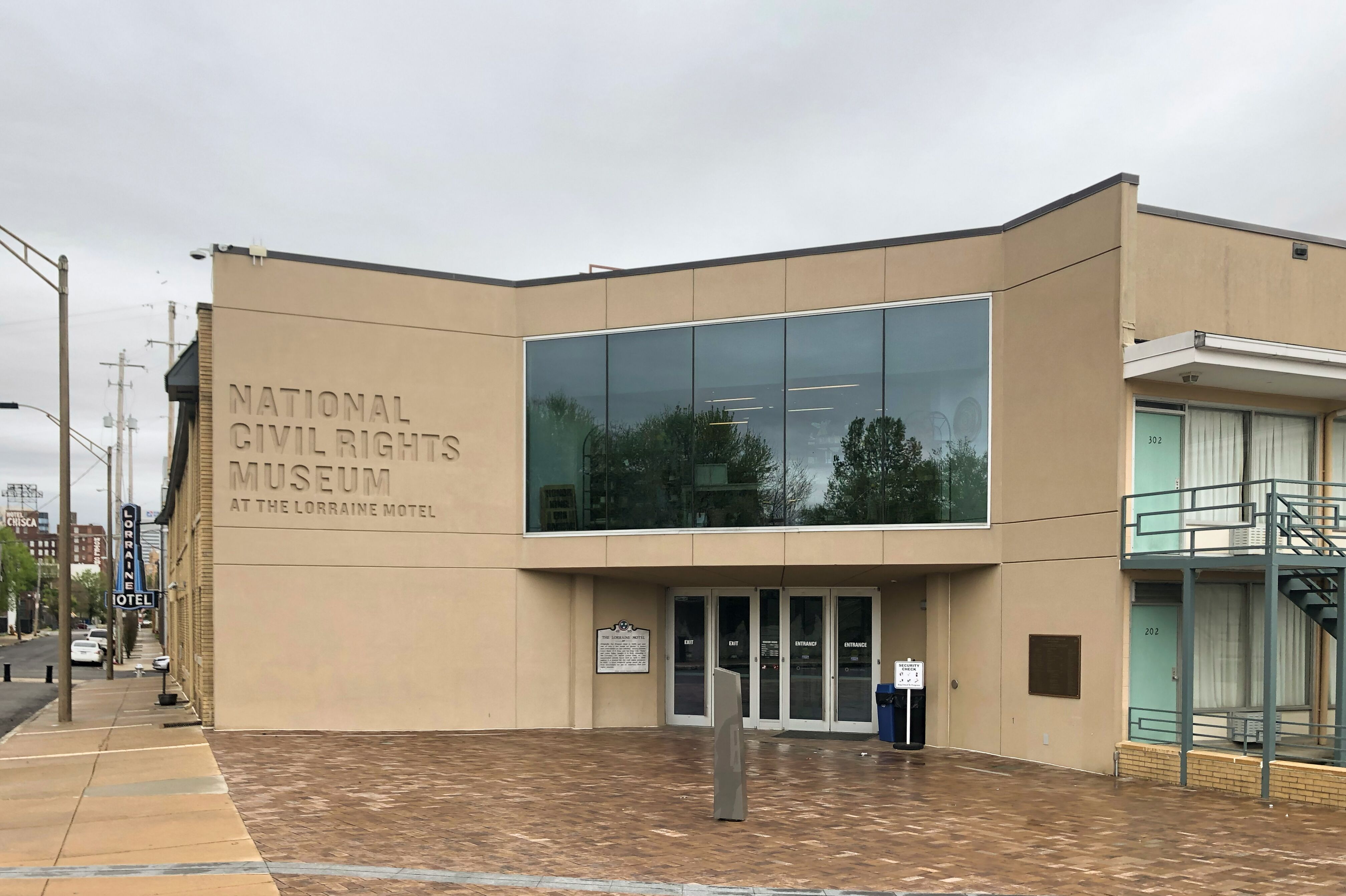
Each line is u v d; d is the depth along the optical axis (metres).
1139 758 13.79
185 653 31.45
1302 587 13.95
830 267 17.61
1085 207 15.09
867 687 19.11
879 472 17.09
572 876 8.46
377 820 10.55
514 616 19.20
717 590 20.28
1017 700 15.83
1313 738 15.55
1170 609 14.95
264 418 18.30
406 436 18.94
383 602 18.59
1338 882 8.45
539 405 19.41
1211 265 15.76
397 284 19.11
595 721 19.62
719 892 8.06
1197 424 15.51
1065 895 8.06
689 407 18.38
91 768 13.81
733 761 10.82
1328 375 14.33
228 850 9.15
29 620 127.38
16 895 7.68
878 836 10.11
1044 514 15.55
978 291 16.62
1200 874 8.69
